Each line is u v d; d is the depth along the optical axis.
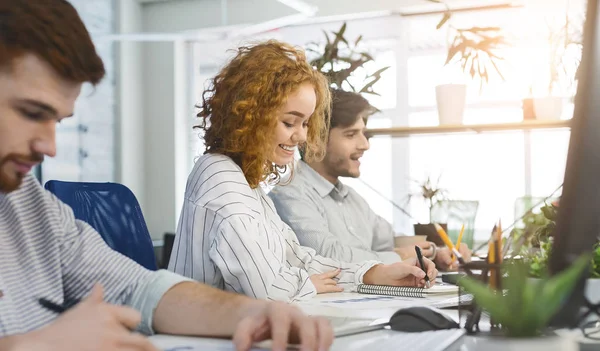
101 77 0.91
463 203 2.71
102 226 1.70
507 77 5.00
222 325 0.98
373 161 5.38
